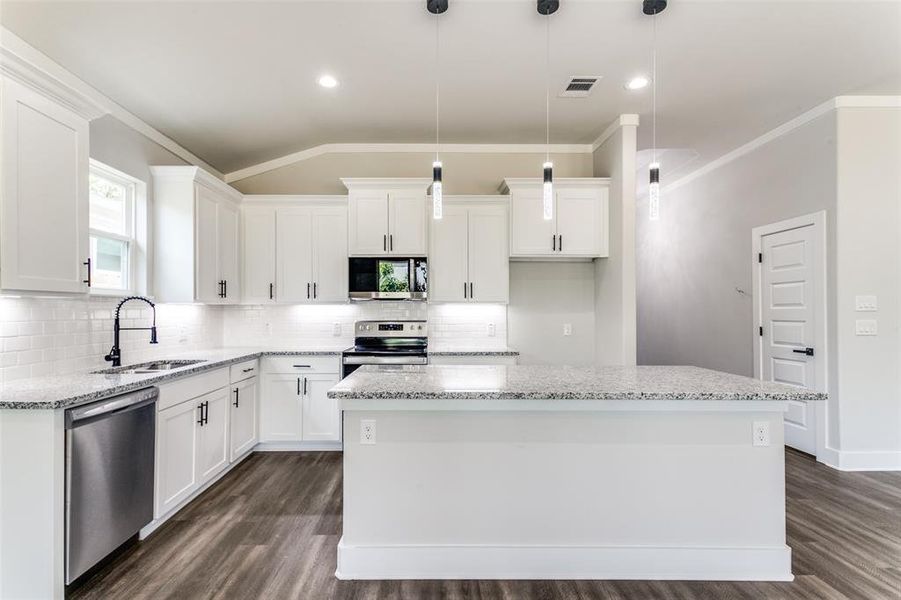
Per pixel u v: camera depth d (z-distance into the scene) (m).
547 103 3.42
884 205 3.36
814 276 3.58
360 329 4.22
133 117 3.21
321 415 3.78
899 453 3.34
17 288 1.94
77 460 1.90
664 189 5.91
